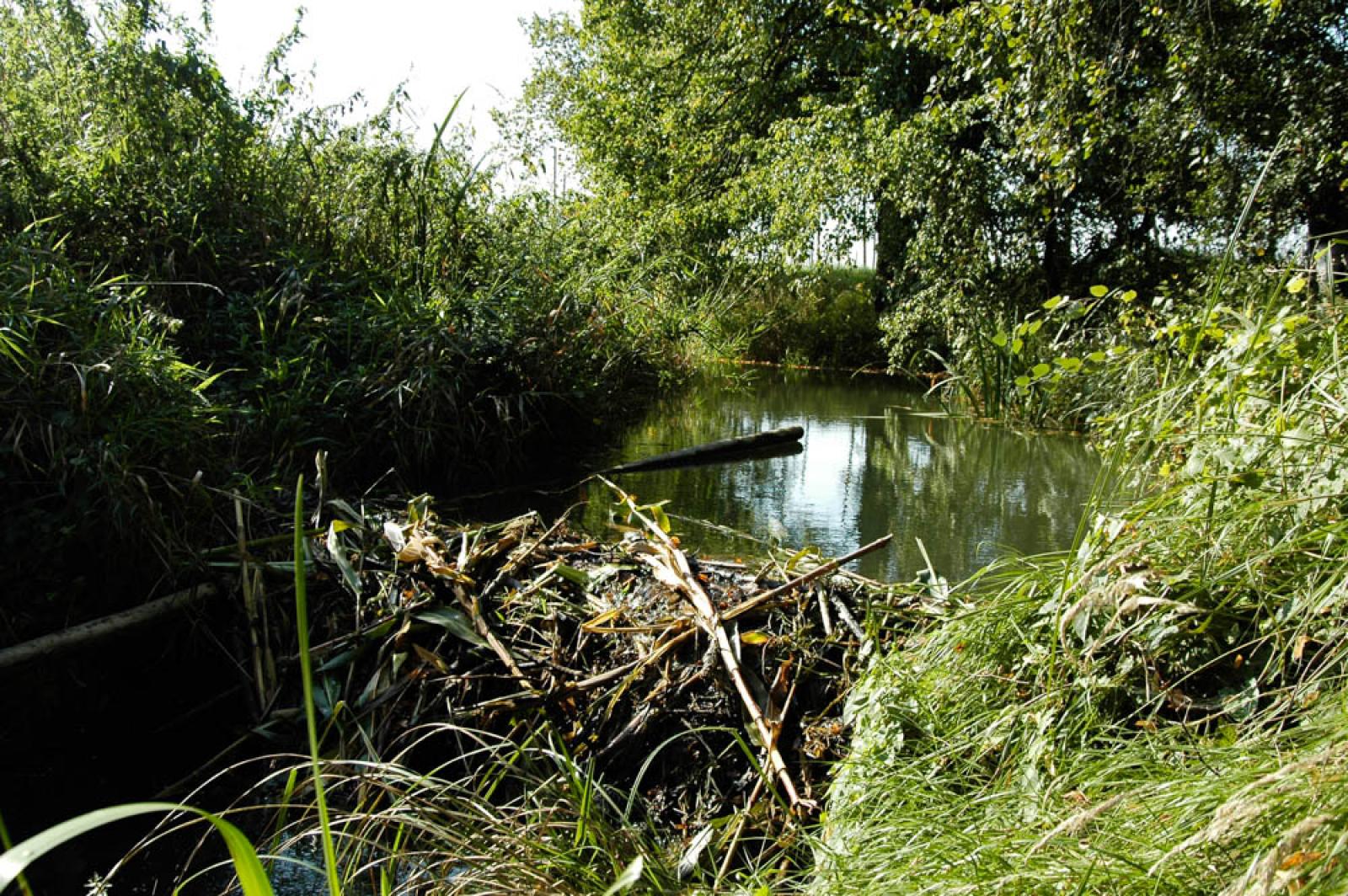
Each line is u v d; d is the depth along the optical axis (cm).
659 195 1545
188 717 304
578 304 737
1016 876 154
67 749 289
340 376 536
